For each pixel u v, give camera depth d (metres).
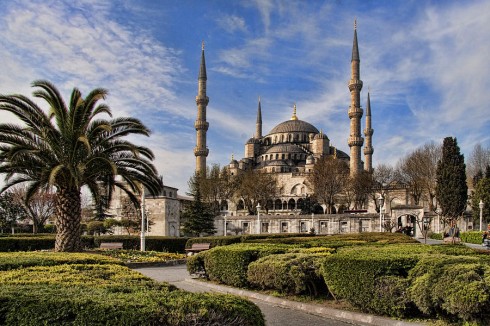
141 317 6.92
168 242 37.03
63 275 10.85
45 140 25.14
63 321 7.02
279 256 16.16
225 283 18.47
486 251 18.30
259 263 16.14
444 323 11.07
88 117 26.02
